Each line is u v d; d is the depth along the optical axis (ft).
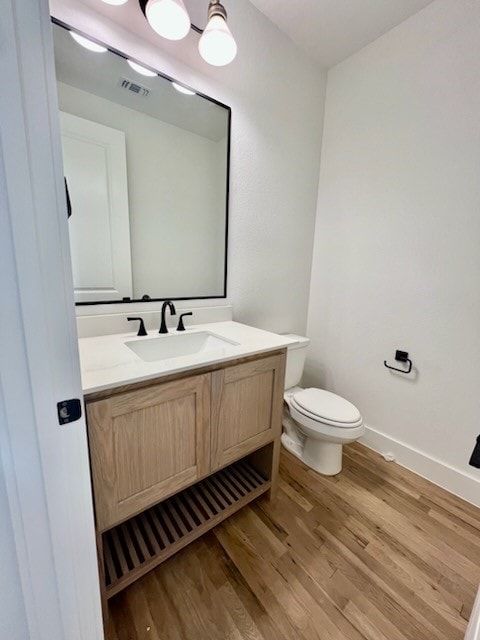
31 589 1.86
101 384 2.45
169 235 4.64
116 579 2.97
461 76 4.26
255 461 4.78
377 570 3.51
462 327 4.62
